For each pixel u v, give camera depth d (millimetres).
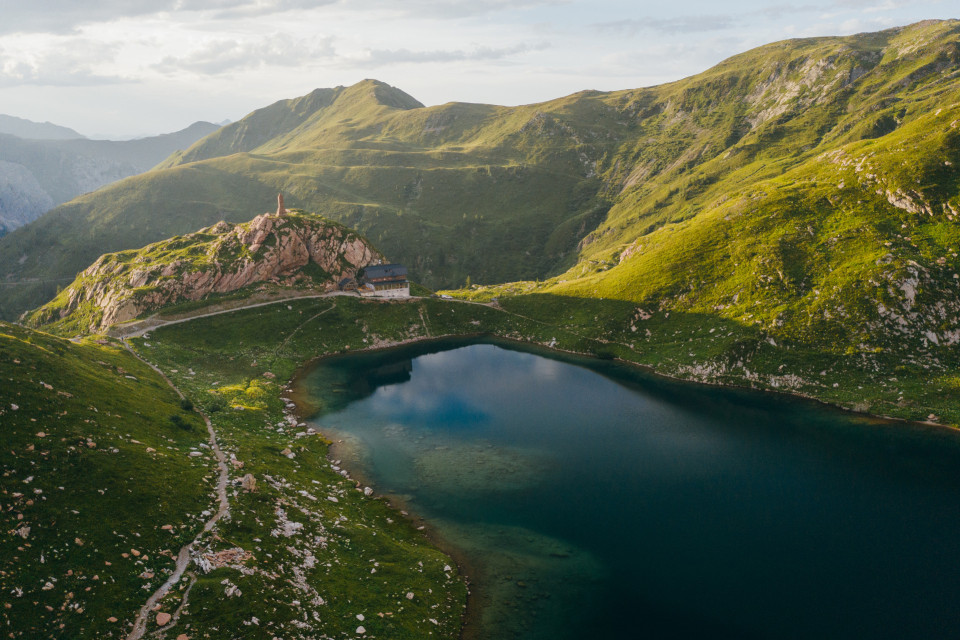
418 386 124000
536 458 88250
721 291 146250
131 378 88750
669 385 123812
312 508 65188
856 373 111812
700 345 133500
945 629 51312
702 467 84750
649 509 72938
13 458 49969
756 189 187375
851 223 143375
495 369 137000
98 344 114000
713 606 54688
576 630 51125
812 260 138750
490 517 71062
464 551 63562
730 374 122938
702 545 65000
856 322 120062
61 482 49938
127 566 44344
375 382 126750
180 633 39250
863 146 173250
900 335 115375
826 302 126375
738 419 103062
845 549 63781
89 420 62312
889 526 68250
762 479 80750
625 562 61562
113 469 54625
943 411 98062
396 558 59125
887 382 107812
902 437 93188
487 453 90062
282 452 81062
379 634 46219
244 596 44031
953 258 123312
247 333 143500
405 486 79062
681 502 74625
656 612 53812
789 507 73062
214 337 138125
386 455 89000
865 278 125812
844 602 55094
